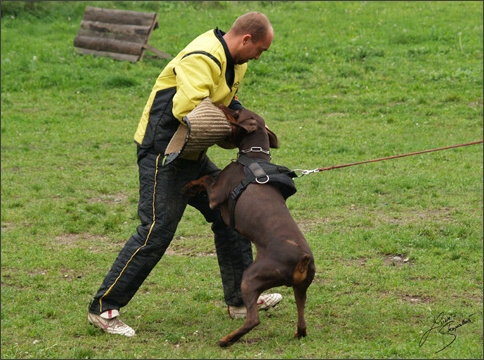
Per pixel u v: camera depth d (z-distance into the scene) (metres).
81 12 30.11
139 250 8.20
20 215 12.82
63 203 13.45
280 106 20.42
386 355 7.43
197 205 8.62
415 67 23.31
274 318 8.81
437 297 9.38
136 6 30.47
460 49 24.84
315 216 12.62
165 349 7.81
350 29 27.33
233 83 8.24
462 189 13.88
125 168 15.66
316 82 22.23
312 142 17.17
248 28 7.98
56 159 16.14
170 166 8.14
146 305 9.21
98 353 7.76
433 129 18.22
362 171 15.04
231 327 8.47
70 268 10.59
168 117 8.06
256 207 7.68
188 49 7.98
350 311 8.89
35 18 29.17
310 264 7.48
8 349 7.88
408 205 13.09
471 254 10.80
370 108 20.16
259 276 7.44
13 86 21.89
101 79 22.53
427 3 31.41
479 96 20.81
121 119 19.38
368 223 12.14
